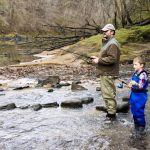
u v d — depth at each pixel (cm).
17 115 785
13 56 2575
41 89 1144
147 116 747
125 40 2298
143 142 582
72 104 849
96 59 731
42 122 722
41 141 600
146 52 2133
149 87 1092
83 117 753
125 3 2972
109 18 3525
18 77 1461
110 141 591
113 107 740
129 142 583
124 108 788
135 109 664
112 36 727
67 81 1316
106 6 3706
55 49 2778
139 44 2273
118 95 994
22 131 662
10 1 4578
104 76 732
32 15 4562
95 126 683
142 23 2805
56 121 726
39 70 1681
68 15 4428
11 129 677
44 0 4681
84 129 665
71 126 688
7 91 1114
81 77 1420
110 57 716
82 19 4291
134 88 662
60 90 1116
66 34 4247
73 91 1089
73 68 1733
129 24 2897
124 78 1353
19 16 4531
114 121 715
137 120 668
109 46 719
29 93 1067
